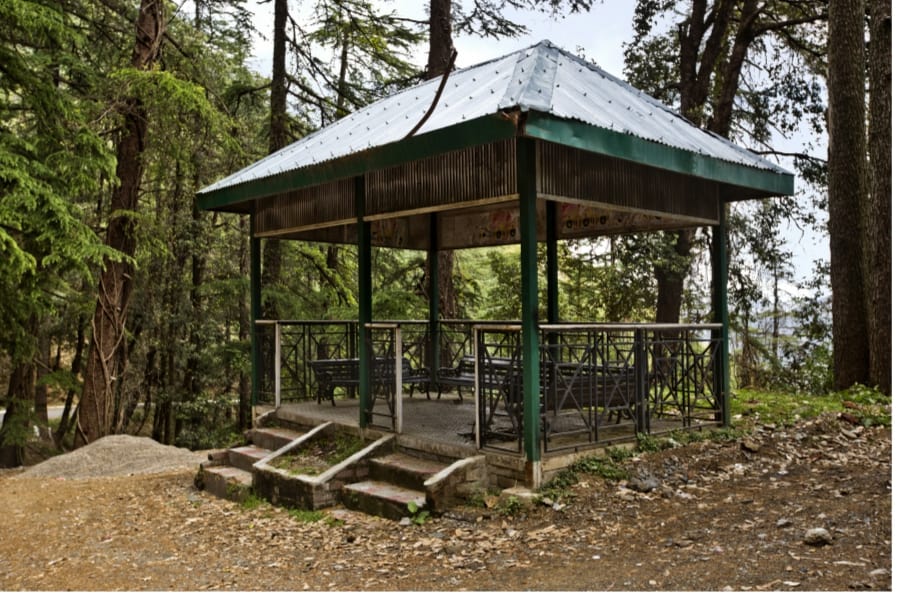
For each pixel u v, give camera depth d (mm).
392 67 16531
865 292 10156
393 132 6188
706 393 7570
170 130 12352
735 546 4207
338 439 7074
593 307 17859
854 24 10078
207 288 15914
